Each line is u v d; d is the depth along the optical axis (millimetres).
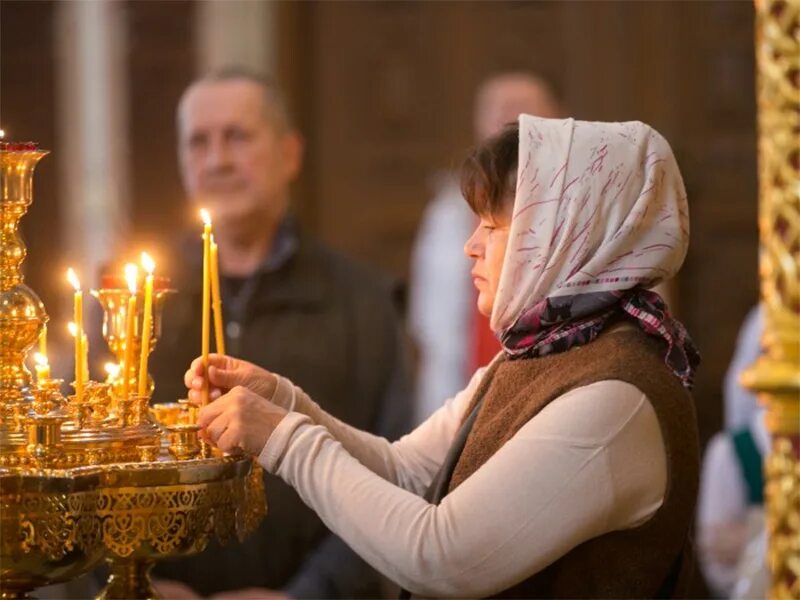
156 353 5086
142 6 10438
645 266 3199
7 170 3154
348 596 4965
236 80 5348
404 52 10727
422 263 8148
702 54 10375
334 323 5172
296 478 3135
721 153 10352
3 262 3170
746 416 5984
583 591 3160
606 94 10469
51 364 5363
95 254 10359
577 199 3178
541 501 3043
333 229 10758
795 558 2711
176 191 10445
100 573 4973
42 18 10586
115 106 10422
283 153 5328
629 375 3109
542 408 3133
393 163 10734
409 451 3656
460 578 3068
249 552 4934
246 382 3387
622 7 10445
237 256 5211
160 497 2959
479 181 3279
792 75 2709
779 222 2719
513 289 3234
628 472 3062
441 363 7922
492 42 10625
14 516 2861
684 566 3246
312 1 10695
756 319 6016
